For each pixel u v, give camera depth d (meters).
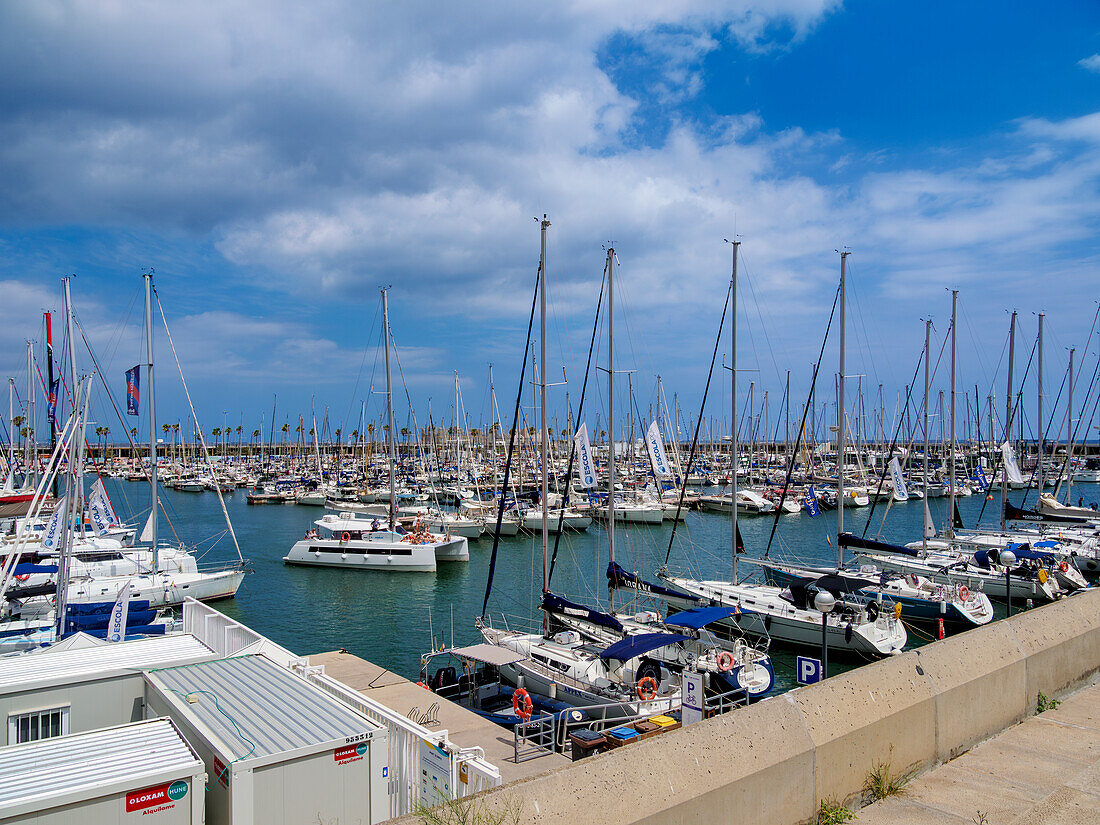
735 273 34.94
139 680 11.91
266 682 11.26
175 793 7.68
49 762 7.95
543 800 4.34
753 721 5.29
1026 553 36.06
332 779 8.82
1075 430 61.78
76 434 25.50
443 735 11.13
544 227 28.31
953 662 6.86
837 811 5.39
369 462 146.12
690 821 4.62
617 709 19.64
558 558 56.66
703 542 62.88
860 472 104.06
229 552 60.06
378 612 40.47
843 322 37.69
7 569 23.45
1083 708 7.74
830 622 28.53
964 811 5.50
